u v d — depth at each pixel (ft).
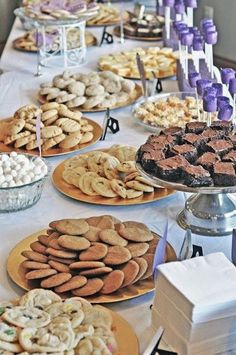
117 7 12.30
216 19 14.17
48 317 3.54
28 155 5.57
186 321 3.35
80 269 4.07
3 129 6.50
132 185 5.33
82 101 7.25
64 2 9.12
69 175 5.63
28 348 3.30
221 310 3.33
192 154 4.72
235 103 6.16
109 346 3.41
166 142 4.89
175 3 8.77
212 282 3.45
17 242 4.78
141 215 5.14
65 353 3.29
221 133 4.99
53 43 9.27
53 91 7.45
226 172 4.36
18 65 9.27
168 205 5.27
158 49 9.18
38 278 4.06
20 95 8.04
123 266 4.10
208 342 3.40
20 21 11.53
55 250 4.19
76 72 8.77
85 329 3.47
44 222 5.07
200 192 4.36
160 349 3.36
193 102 7.09
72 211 5.24
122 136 6.71
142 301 4.01
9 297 4.09
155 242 4.42
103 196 5.33
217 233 4.77
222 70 6.14
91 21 11.19
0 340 3.34
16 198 5.13
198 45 7.30
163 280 3.51
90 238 4.30
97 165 5.72
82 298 3.84
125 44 10.24
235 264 4.08
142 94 7.82
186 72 7.66
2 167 5.28
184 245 4.31
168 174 4.47
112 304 3.97
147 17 10.62
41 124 6.30
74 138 6.27
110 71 8.13
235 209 4.91
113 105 7.41
